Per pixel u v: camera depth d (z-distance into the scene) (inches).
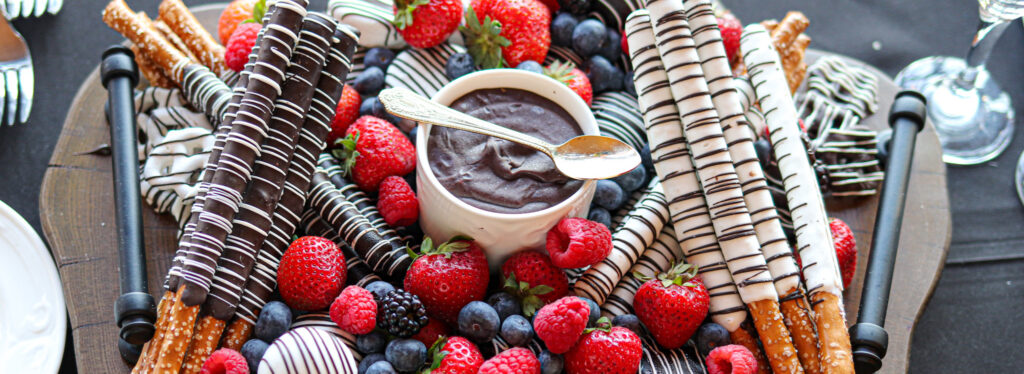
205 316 25.4
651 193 28.1
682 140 27.2
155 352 25.2
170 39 30.4
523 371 25.2
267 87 25.8
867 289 27.4
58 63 33.7
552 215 25.9
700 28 27.5
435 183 25.9
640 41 27.5
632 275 27.9
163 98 30.1
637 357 25.8
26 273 28.3
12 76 32.6
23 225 28.5
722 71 27.4
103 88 30.8
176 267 25.3
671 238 28.2
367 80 29.3
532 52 29.5
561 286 26.8
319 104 26.9
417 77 29.5
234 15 30.2
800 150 27.8
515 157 26.6
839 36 37.0
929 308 32.0
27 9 33.5
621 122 29.3
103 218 28.8
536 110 27.4
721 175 26.8
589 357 25.6
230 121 25.9
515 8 29.1
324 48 26.7
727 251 26.8
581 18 31.0
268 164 25.9
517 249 26.9
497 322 25.9
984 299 32.2
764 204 27.1
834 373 26.0
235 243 25.5
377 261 26.8
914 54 36.9
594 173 26.0
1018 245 33.0
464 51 30.0
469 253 26.4
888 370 28.1
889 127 32.5
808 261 27.1
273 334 25.9
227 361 24.9
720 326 26.9
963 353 31.4
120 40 34.4
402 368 25.4
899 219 28.2
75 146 29.8
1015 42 37.0
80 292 27.8
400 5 29.0
